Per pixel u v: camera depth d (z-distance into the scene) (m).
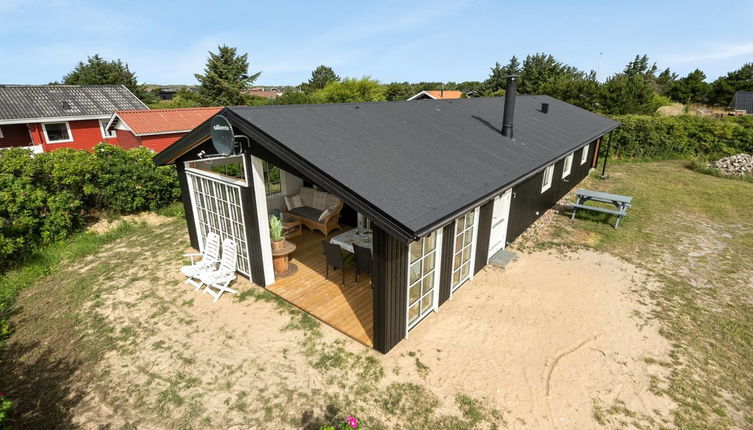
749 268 7.79
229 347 5.43
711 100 47.88
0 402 3.77
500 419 4.30
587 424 4.24
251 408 4.45
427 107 9.48
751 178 14.64
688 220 10.58
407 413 4.38
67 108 22.08
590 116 15.41
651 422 4.27
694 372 4.99
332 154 5.11
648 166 17.38
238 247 7.12
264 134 5.15
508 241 8.75
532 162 7.63
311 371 4.98
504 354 5.30
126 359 5.23
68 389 4.74
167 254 8.41
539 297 6.71
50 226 8.66
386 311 4.98
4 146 21.77
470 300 6.62
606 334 5.73
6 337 5.68
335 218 9.14
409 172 5.36
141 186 10.69
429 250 5.74
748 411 4.41
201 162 7.69
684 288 7.02
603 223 10.35
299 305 6.29
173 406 4.48
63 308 6.41
